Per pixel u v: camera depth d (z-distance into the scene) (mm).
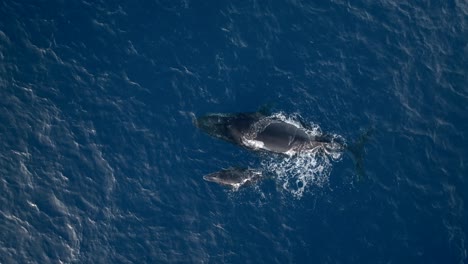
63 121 32156
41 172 31188
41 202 30719
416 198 32594
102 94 32812
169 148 32375
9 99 31984
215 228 31297
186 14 34469
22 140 31500
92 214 30828
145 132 32469
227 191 31953
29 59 32750
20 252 29703
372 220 32000
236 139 32250
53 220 30484
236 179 31688
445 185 33000
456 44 35906
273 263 30875
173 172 32031
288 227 31578
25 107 32000
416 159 33344
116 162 31844
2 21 33031
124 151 32062
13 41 32844
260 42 34375
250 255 30969
